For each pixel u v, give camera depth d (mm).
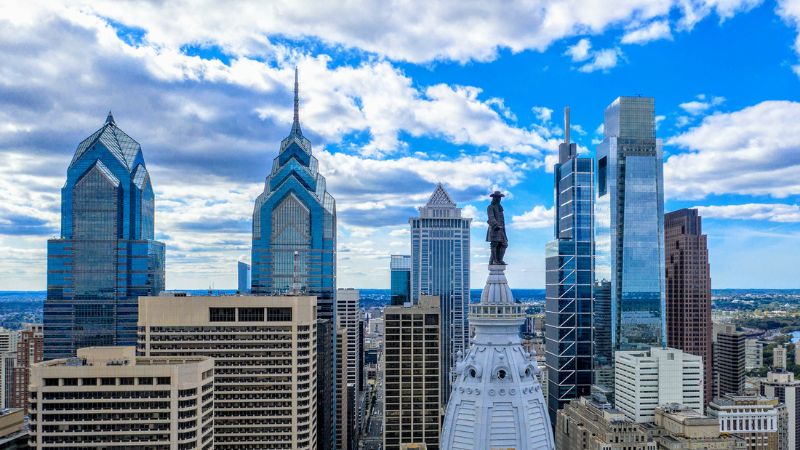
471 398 107875
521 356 110375
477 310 110562
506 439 105250
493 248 114312
